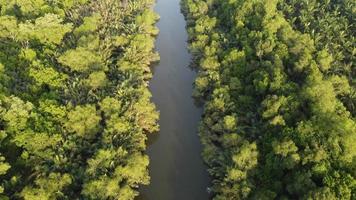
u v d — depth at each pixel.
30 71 103.69
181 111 114.94
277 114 93.94
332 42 123.06
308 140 85.06
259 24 128.62
